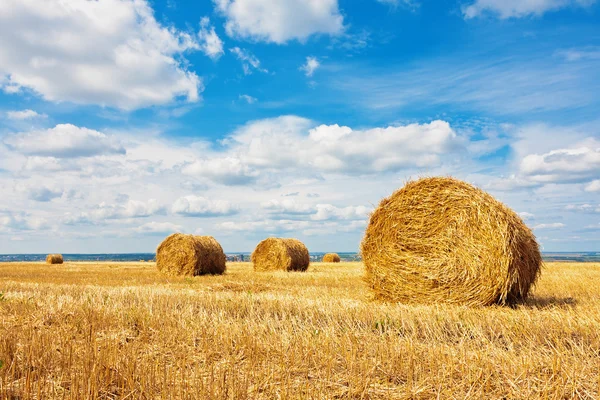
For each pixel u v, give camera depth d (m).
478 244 10.46
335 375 5.00
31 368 5.18
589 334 6.71
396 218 11.59
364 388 4.55
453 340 6.80
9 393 4.44
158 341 6.52
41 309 8.77
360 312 8.69
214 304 9.84
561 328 7.05
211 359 5.68
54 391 4.51
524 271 10.44
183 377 4.68
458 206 10.84
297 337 6.47
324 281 17.12
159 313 8.39
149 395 4.45
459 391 4.61
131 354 5.49
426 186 11.37
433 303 10.75
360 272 23.44
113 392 4.62
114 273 24.38
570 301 10.62
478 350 5.77
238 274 23.58
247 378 4.70
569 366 5.14
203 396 4.33
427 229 11.15
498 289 10.20
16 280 18.58
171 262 23.30
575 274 19.11
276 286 14.68
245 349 5.97
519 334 6.73
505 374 4.89
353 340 6.30
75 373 4.94
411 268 11.23
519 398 4.38
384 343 6.12
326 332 6.69
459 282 10.63
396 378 4.99
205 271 23.55
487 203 10.54
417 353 5.71
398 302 11.14
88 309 8.51
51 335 6.52
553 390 4.53
